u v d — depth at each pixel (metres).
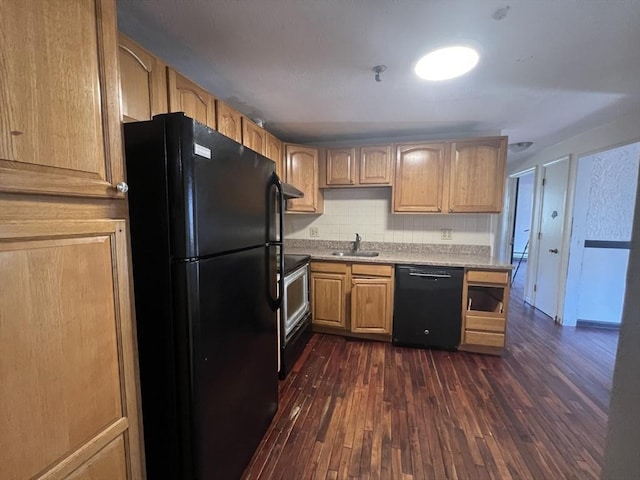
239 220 1.36
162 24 1.44
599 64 1.79
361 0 1.27
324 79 2.01
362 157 3.21
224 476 1.29
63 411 0.74
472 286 2.82
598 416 1.90
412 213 3.16
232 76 1.98
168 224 1.03
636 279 0.67
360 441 1.69
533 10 1.32
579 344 2.97
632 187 3.30
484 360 2.64
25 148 0.65
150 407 1.12
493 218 3.21
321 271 3.13
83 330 0.79
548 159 3.95
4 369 0.62
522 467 1.51
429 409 1.96
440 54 1.69
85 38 0.78
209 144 1.12
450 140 2.96
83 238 0.79
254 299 1.54
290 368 2.50
